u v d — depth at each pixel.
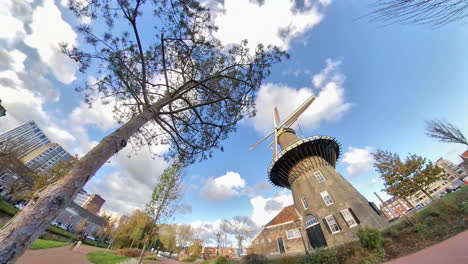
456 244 7.94
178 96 6.24
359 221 15.37
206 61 6.79
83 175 3.04
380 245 10.29
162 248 38.78
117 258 15.38
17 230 2.17
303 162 21.80
